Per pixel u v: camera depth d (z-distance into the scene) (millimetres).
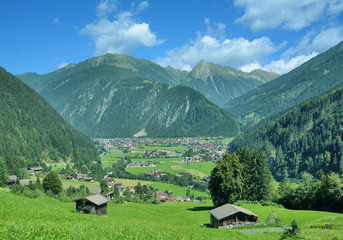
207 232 46344
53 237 18953
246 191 103375
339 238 42969
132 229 29547
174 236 29656
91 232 22609
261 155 109812
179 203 132250
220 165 98125
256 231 56750
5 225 21078
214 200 99562
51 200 94250
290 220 65812
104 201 72750
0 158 174500
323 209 85375
